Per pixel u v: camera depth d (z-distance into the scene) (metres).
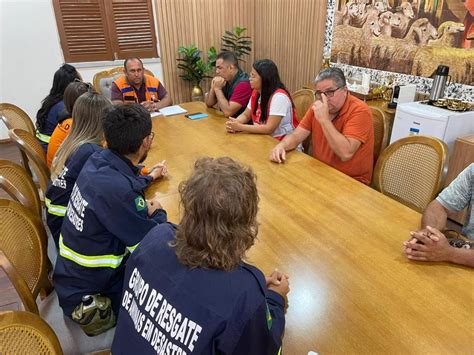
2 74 4.18
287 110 2.42
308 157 1.94
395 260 1.10
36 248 1.23
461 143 2.55
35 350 0.75
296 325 0.88
